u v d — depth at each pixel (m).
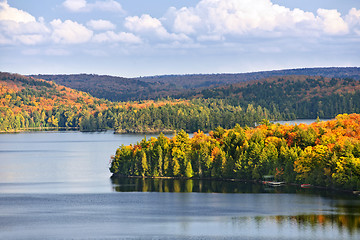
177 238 182.00
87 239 182.00
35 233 189.38
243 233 187.25
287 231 189.12
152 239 181.88
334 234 184.75
